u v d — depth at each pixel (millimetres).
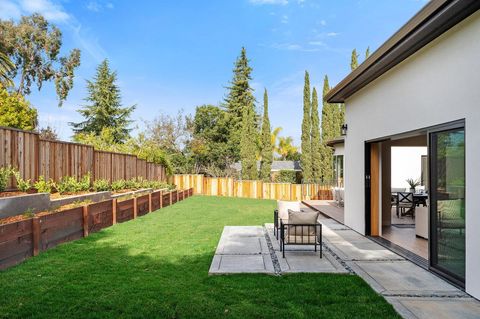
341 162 17422
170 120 29922
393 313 3926
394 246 7180
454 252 4973
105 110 32938
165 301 4188
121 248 6969
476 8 4418
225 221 11039
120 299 4227
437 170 5449
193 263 5906
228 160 29531
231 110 34875
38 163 9242
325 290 4602
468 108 4648
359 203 8742
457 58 4891
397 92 6707
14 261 5684
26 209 7102
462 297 4457
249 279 5047
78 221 7992
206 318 3766
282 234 6484
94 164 12461
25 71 27250
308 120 24469
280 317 3797
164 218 11703
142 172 17859
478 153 4445
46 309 3938
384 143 10070
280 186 21484
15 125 14188
